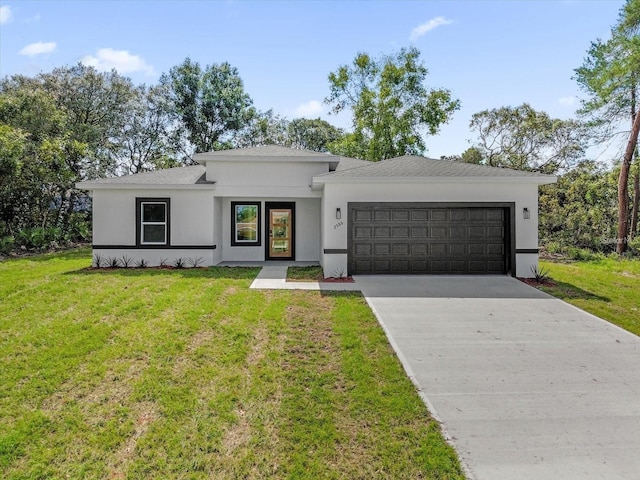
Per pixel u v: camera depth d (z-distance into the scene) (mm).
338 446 3785
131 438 3875
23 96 21281
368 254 12141
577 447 3779
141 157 31531
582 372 5496
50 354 5688
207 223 14070
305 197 14836
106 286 9953
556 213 23406
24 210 21516
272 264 14852
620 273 14336
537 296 9695
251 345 6203
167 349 5918
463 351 6219
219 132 34062
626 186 20391
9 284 10062
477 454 3670
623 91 20406
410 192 11977
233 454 3658
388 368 5512
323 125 43625
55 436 3883
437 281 11266
